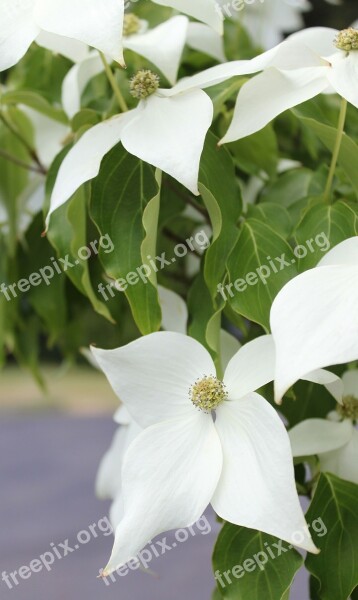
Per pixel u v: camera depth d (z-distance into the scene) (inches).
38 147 19.8
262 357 13.9
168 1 14.8
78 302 19.3
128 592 41.1
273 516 12.9
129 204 15.1
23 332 20.4
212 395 13.7
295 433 15.0
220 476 13.4
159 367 14.2
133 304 14.8
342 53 14.5
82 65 17.1
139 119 14.5
